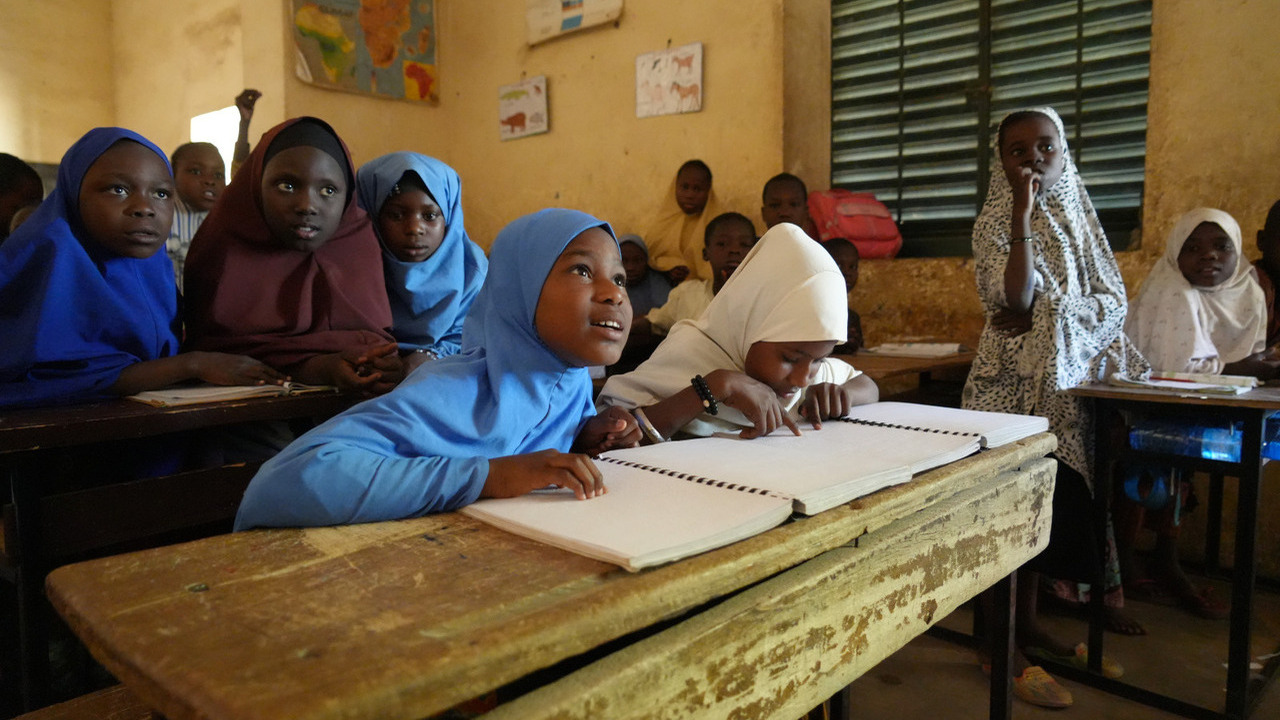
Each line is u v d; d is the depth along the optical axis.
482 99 5.11
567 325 0.99
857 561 0.88
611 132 4.45
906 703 1.96
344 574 0.67
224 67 5.15
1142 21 3.14
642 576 0.67
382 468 0.82
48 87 5.98
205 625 0.57
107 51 6.27
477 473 0.86
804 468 0.99
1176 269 2.57
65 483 1.70
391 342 1.92
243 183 1.88
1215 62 2.90
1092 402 2.22
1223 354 2.58
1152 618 2.48
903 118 3.77
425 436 0.91
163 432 1.45
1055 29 3.34
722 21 3.93
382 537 0.77
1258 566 2.88
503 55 4.95
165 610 0.60
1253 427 1.87
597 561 0.70
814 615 0.82
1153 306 2.59
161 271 1.85
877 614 0.92
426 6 5.16
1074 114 3.32
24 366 1.58
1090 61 3.27
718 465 1.01
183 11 5.43
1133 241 3.21
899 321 3.55
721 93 3.97
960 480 1.06
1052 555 2.11
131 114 6.17
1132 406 2.12
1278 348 2.60
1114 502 2.56
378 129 5.05
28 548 1.31
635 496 0.87
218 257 1.90
